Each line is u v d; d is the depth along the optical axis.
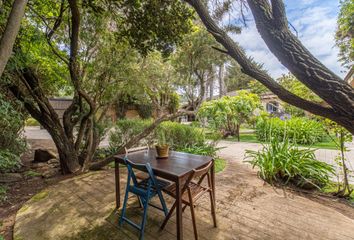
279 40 1.28
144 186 2.04
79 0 3.17
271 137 3.93
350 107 1.10
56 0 3.36
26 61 2.98
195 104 6.66
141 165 1.85
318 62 1.22
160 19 2.97
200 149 4.98
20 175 3.76
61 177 3.63
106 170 4.04
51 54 3.63
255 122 7.96
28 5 2.93
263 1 1.34
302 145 6.16
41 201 2.57
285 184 3.09
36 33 2.96
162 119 4.91
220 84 11.86
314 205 2.41
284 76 5.91
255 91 11.33
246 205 2.41
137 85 4.88
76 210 2.31
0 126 3.02
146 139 5.39
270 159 3.33
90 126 4.30
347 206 2.44
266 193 2.77
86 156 4.21
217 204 2.43
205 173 1.94
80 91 3.62
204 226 1.97
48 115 3.73
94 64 3.94
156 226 1.97
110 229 1.93
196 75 6.19
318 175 3.02
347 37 3.64
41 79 4.03
